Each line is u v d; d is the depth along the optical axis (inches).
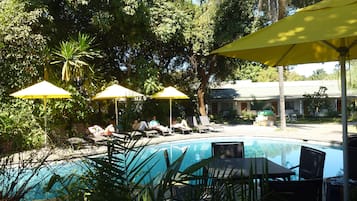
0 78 516.4
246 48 110.0
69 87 593.0
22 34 506.6
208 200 75.5
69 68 562.6
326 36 97.7
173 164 74.9
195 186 77.7
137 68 741.3
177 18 735.1
